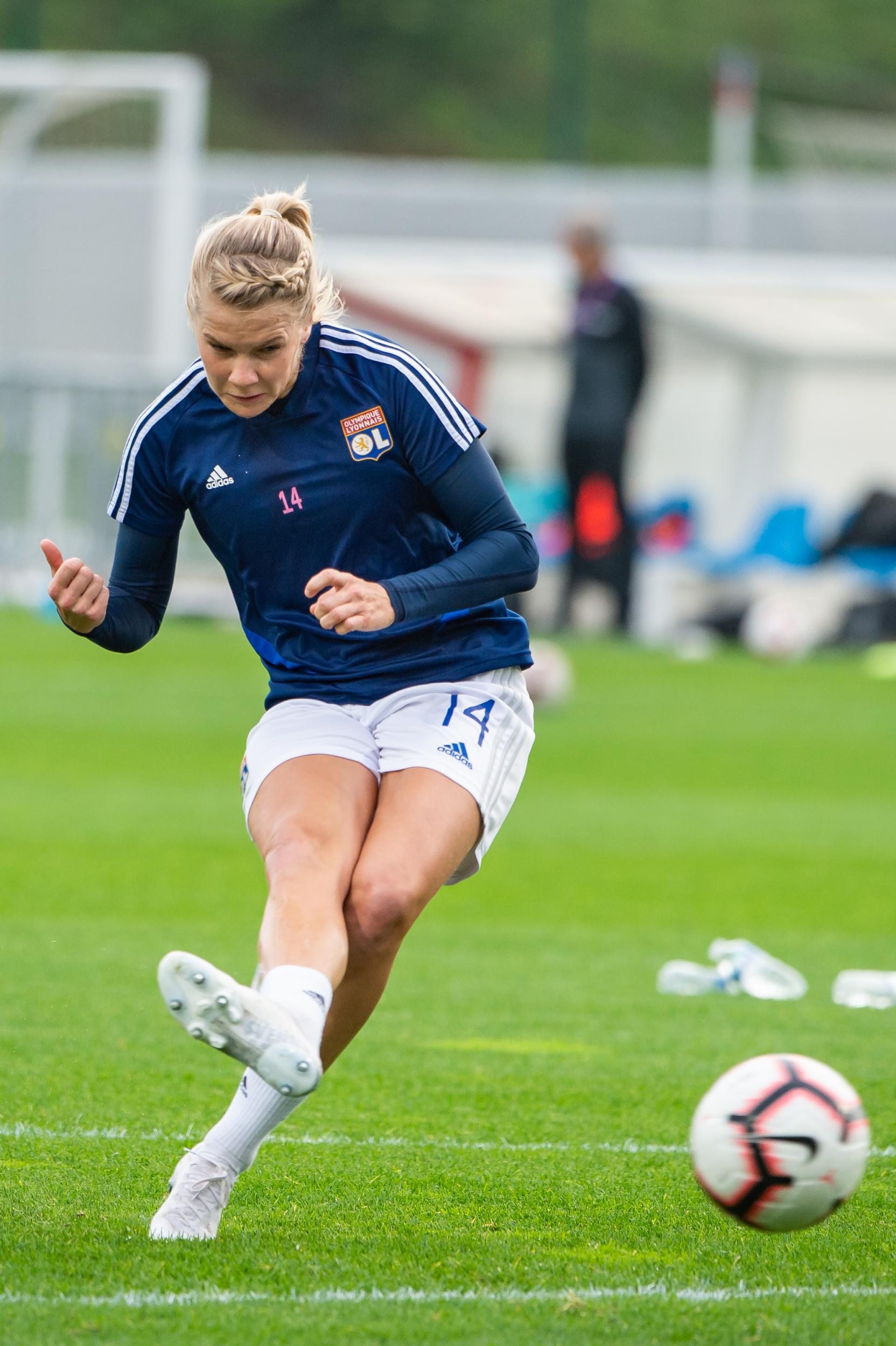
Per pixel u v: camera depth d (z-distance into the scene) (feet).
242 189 291.38
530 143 547.90
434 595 42.75
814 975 79.30
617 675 194.59
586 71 534.37
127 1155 49.67
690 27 548.72
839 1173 38.81
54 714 158.92
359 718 45.55
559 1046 65.31
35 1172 47.78
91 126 282.77
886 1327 37.11
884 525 236.63
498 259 272.10
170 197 266.57
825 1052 65.00
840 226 290.56
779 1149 38.63
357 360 44.27
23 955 77.77
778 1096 39.09
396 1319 36.83
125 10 526.57
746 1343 35.91
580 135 417.90
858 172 325.83
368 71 541.75
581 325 214.90
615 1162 50.62
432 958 81.20
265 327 41.01
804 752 150.71
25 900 89.92
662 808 124.67
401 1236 42.96
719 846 111.45
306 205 43.16
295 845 41.65
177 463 45.16
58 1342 35.04
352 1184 47.70
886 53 559.38
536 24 555.69
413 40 543.80
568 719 164.76
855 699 182.70
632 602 229.25
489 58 550.36
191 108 271.49
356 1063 62.18
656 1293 38.99
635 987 75.92
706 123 543.80
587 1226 44.32
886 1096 58.75
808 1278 40.37
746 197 292.20
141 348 276.41
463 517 44.55
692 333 259.19
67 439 240.73
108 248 276.82
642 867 104.78
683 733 158.61
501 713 45.75
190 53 529.45
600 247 211.20
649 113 541.34
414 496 45.01
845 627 234.17
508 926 89.10
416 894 41.45
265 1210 45.01
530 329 262.26
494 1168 49.75
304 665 46.11
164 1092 57.11
